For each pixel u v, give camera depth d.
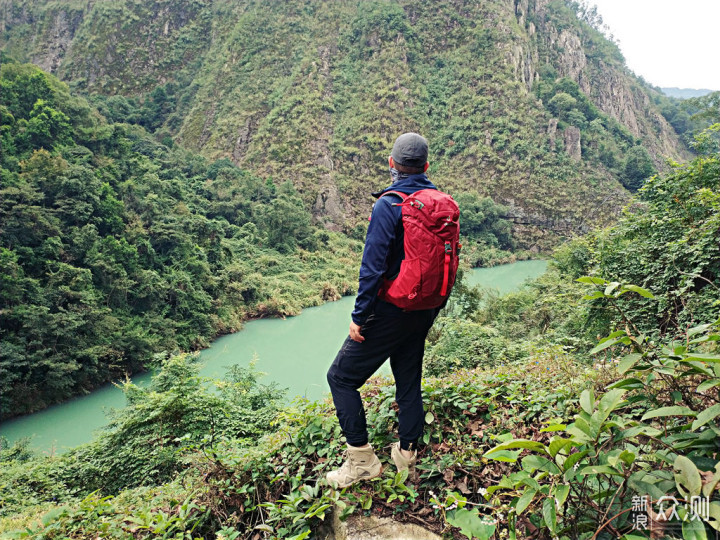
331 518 2.21
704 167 7.76
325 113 95.12
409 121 96.19
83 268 28.00
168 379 8.90
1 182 29.30
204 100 106.12
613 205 81.94
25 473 7.47
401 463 2.20
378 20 107.06
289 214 60.06
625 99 127.88
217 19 122.00
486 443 2.49
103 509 3.10
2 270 23.86
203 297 34.28
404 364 2.17
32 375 21.84
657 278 6.08
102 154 45.72
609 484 1.51
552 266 21.89
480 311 17.70
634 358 1.71
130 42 119.81
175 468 6.16
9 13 128.75
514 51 105.19
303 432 2.65
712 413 1.42
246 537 2.37
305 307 44.34
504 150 90.62
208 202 62.19
